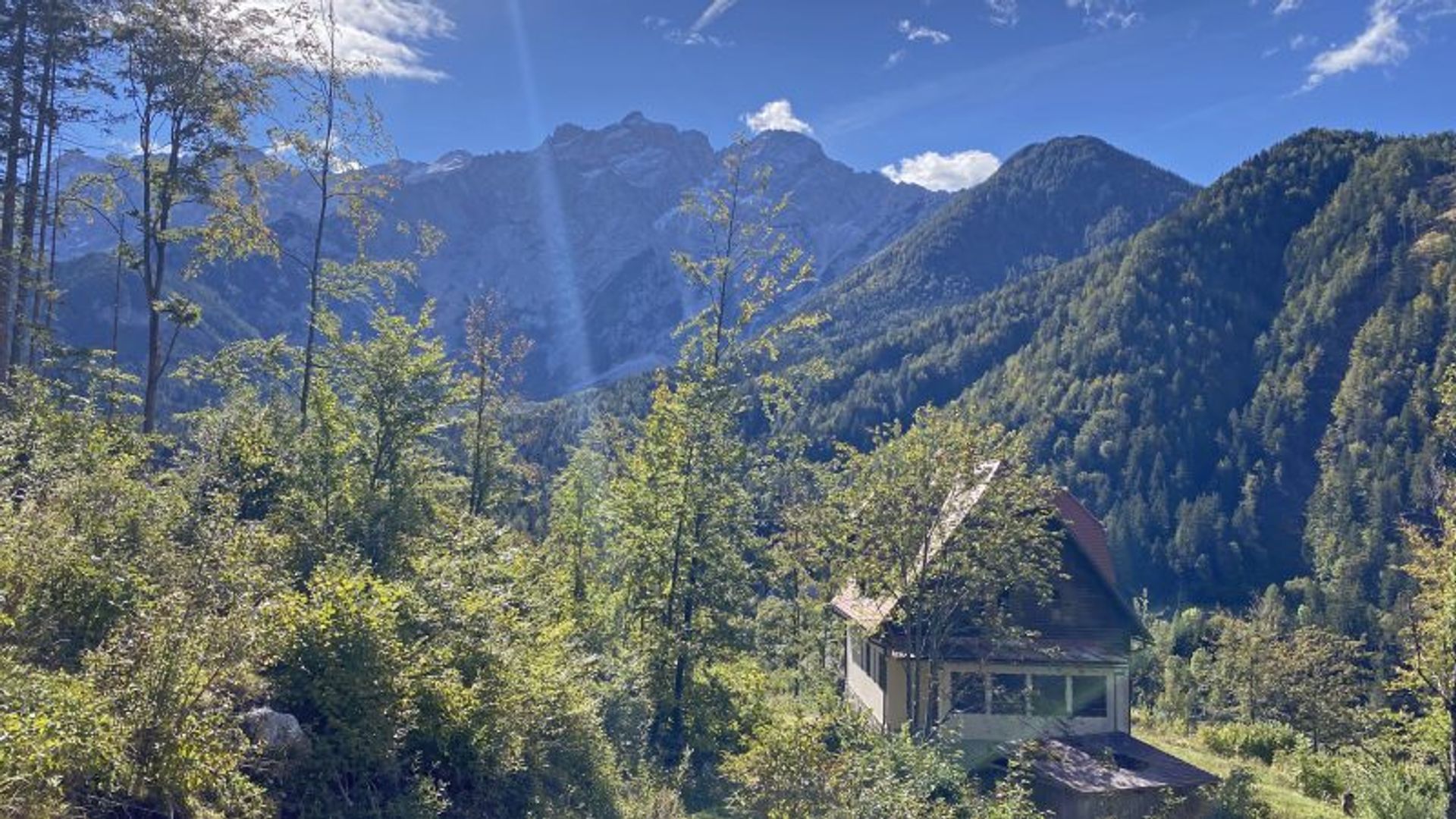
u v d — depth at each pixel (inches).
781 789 518.3
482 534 687.1
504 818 430.0
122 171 930.1
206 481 624.4
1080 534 1240.8
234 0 904.9
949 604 986.7
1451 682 903.1
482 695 442.0
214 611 336.5
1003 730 1071.0
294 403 867.4
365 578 442.9
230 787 302.5
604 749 576.4
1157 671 2290.8
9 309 995.9
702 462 895.7
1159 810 889.5
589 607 1028.5
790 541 1034.7
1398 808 851.4
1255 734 1344.7
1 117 996.6
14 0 949.2
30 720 250.7
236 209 930.7
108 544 413.1
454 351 1266.0
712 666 931.3
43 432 560.7
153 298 921.5
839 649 1461.6
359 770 367.2
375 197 1012.5
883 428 1018.7
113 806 267.6
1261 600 3134.8
